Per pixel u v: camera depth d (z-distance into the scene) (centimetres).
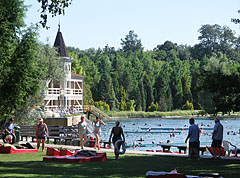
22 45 2147
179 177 939
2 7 1998
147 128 6744
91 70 13538
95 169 1371
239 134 5572
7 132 2275
